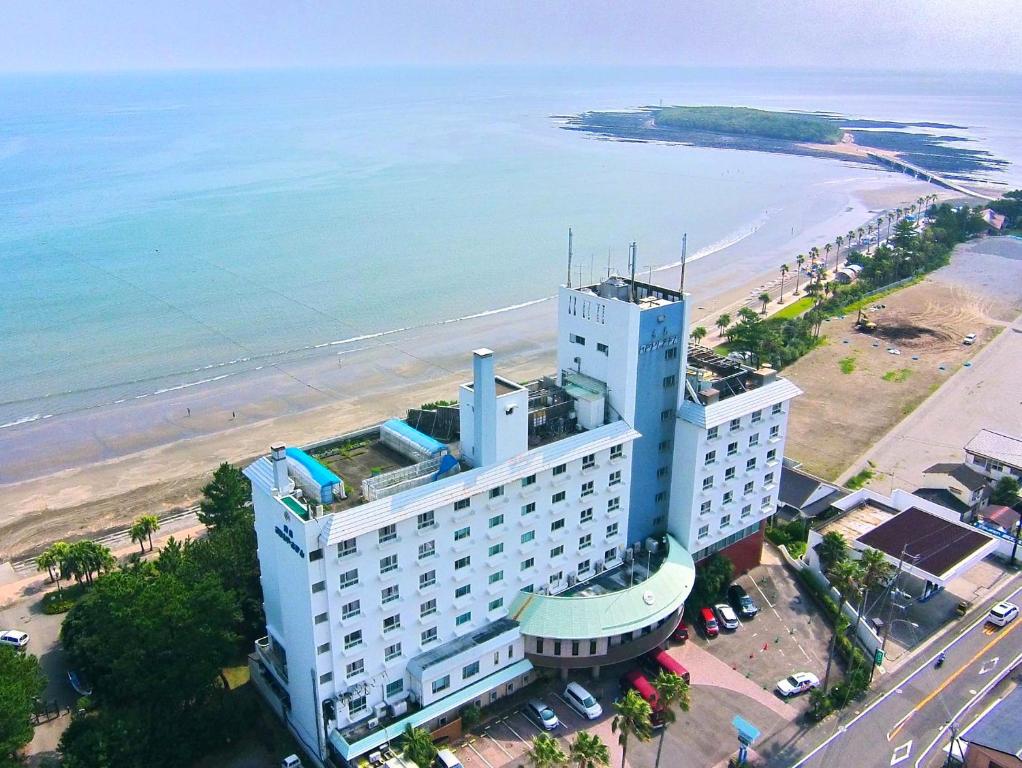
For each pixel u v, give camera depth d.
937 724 80.50
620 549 95.25
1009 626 95.94
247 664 90.38
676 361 92.19
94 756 69.94
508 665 83.12
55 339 198.88
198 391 172.12
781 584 104.00
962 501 120.75
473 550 79.81
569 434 88.00
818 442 150.62
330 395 170.75
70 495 132.75
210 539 100.31
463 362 188.62
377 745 73.00
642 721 65.06
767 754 76.56
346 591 71.38
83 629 86.50
